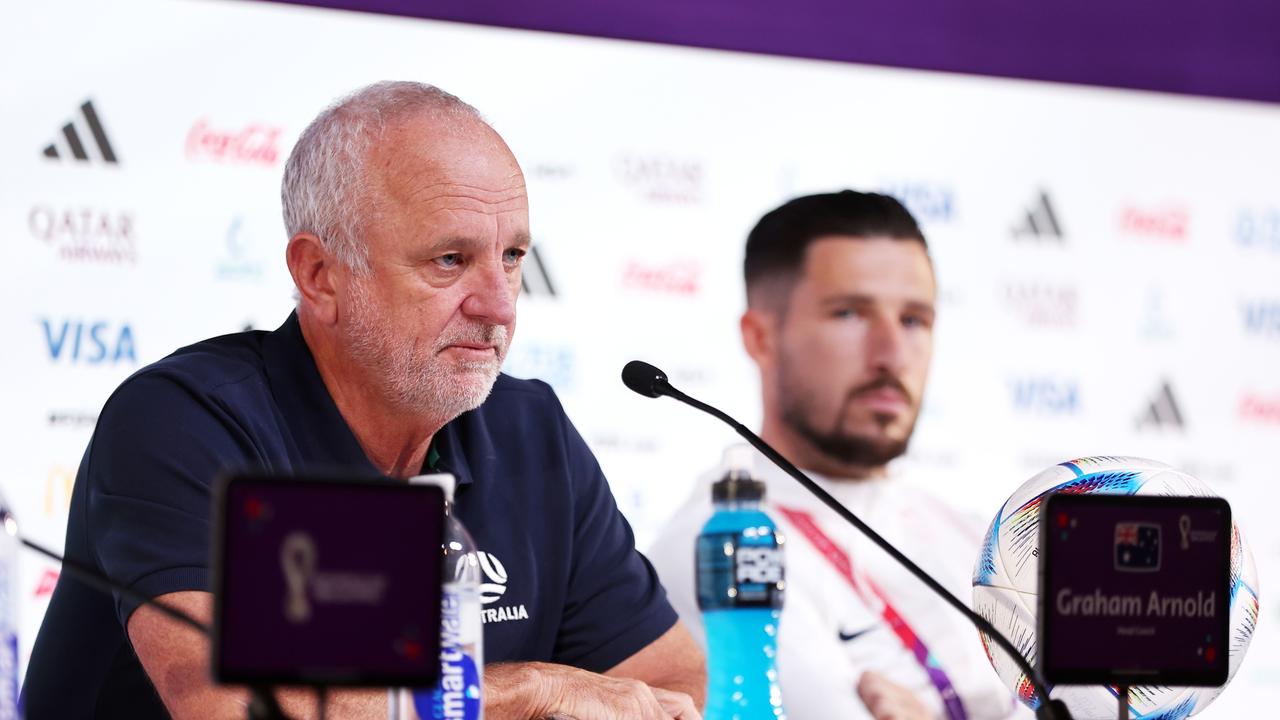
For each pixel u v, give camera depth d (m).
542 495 7.70
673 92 11.74
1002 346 12.41
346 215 6.85
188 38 10.55
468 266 6.91
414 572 4.12
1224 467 12.95
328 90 10.86
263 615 3.97
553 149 11.38
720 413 6.23
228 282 10.51
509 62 11.35
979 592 5.86
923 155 12.42
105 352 10.19
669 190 11.64
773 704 7.82
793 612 10.97
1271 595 12.82
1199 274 13.05
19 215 10.08
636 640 7.78
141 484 6.29
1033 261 12.60
